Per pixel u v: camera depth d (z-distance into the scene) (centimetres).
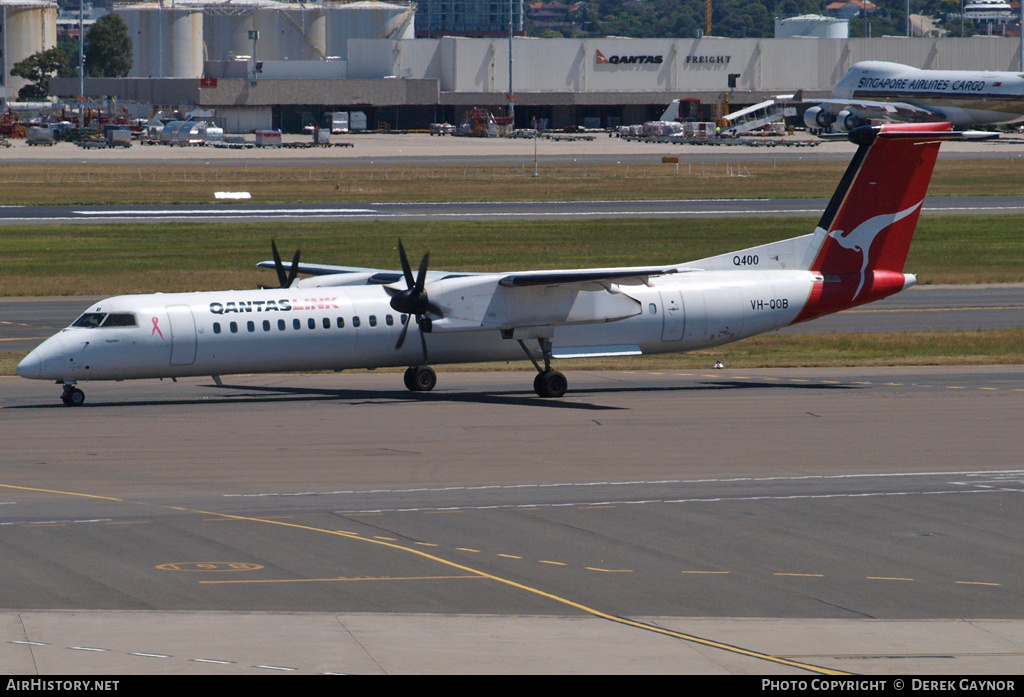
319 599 6300
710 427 11588
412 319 13788
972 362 16375
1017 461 9994
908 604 6356
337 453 10212
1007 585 6706
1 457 9912
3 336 17850
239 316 13175
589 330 14200
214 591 6400
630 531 7756
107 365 12619
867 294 15212
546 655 5431
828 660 5444
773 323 14888
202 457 9988
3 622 5797
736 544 7481
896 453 10319
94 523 7756
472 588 6544
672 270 13462
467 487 8950
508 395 13800
